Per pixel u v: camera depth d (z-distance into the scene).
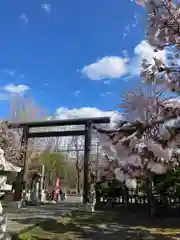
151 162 2.26
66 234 10.05
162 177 16.17
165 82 2.74
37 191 24.11
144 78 2.79
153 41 2.93
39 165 26.17
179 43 2.90
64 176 40.53
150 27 2.94
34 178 24.94
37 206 19.23
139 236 10.25
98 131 2.29
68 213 15.15
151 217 15.41
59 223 11.84
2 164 6.00
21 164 17.97
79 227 11.54
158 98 2.31
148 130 2.21
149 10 2.93
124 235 10.44
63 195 30.77
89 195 17.84
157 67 2.78
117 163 2.43
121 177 2.45
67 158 35.47
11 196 18.62
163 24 2.89
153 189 16.88
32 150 24.78
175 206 17.34
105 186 20.62
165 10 2.87
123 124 2.23
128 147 2.20
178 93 2.72
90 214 15.80
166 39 2.90
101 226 12.09
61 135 18.50
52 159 32.50
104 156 2.49
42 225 11.00
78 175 38.41
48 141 28.73
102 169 2.71
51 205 20.84
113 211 17.97
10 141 15.75
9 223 10.67
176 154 2.27
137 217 15.41
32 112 27.75
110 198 20.22
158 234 10.62
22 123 18.95
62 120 18.31
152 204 16.28
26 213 14.41
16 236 8.66
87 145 17.55
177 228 11.93
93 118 17.48
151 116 2.23
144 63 2.84
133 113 2.22
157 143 2.18
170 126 2.20
